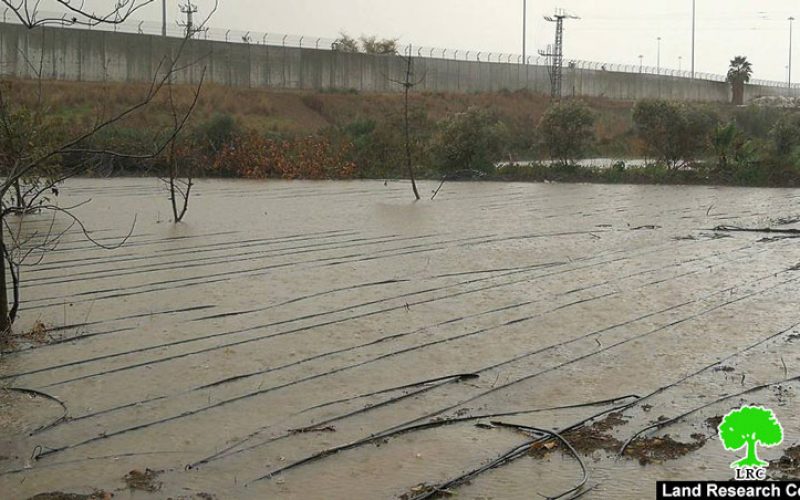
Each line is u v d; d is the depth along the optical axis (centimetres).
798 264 1121
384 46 5259
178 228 1484
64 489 473
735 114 4431
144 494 467
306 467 501
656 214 1680
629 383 641
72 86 3541
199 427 562
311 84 4619
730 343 745
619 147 3919
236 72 4322
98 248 1267
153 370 682
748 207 1797
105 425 566
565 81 5666
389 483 480
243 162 2666
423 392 627
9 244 1268
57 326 816
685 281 1013
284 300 925
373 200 1977
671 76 6462
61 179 948
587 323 819
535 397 614
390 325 816
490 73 5388
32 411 593
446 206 1839
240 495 466
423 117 3052
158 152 775
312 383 648
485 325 814
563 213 1702
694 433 546
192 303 915
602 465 501
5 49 3591
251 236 1389
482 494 466
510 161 2978
